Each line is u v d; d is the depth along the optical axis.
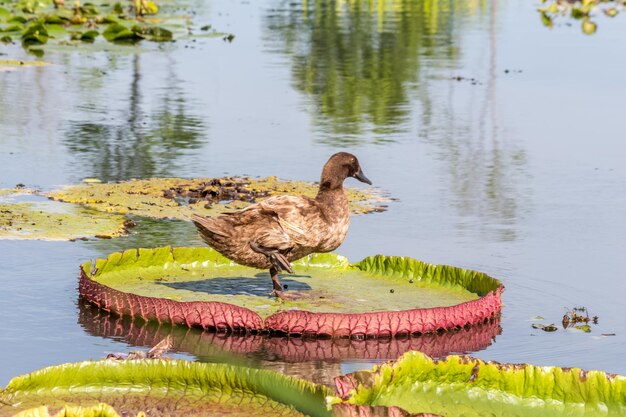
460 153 15.58
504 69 22.88
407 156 15.29
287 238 9.02
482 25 29.97
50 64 22.44
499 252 10.83
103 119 17.25
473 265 10.38
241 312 8.38
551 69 22.92
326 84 20.83
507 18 31.73
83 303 9.01
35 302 8.98
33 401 6.14
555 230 11.70
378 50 25.11
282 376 6.09
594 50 25.62
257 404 6.08
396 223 11.88
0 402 6.08
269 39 26.62
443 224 11.87
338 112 18.38
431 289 9.37
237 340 8.27
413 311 8.39
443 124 17.56
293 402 6.00
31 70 21.69
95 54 24.12
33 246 10.38
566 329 8.66
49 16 27.83
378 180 13.91
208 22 29.59
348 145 15.90
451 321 8.52
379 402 6.00
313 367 7.71
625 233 11.64
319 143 15.95
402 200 12.91
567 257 10.70
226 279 9.57
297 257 9.30
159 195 12.39
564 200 13.05
